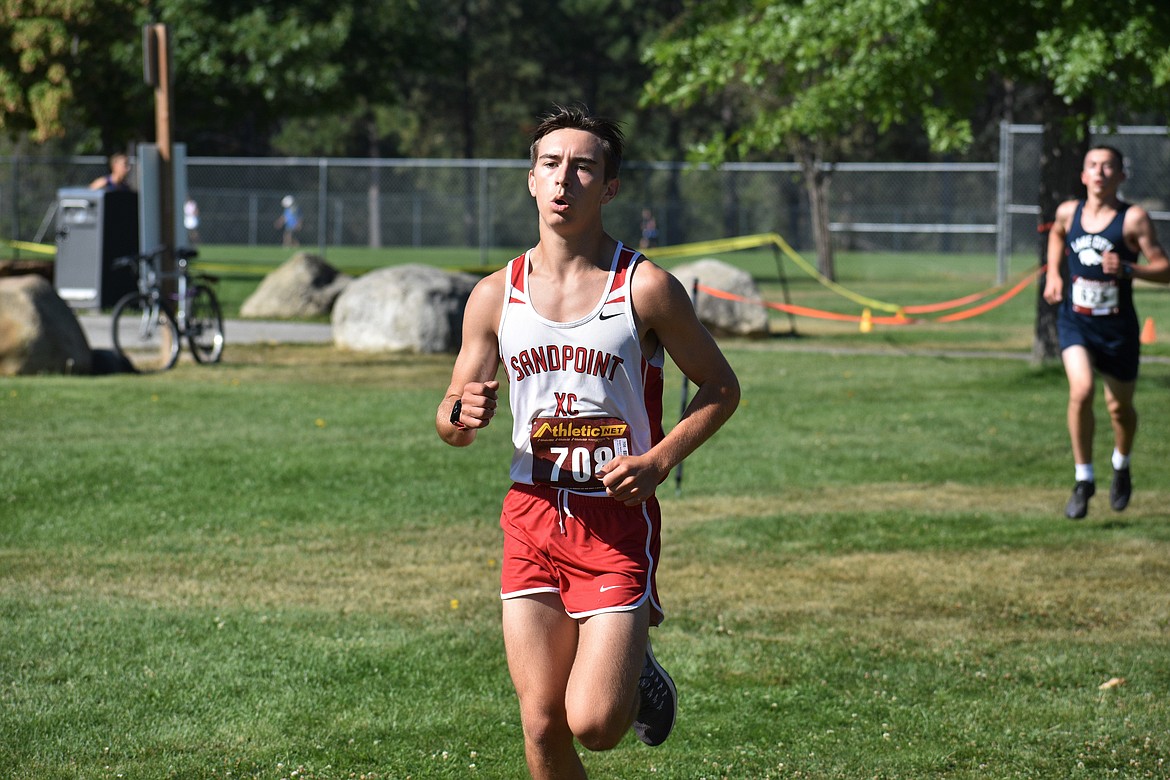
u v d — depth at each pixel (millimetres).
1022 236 77562
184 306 29969
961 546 14477
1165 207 60281
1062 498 17031
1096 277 15047
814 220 63938
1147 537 14852
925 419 23109
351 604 12094
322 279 44062
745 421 22875
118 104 56625
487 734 9031
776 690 9906
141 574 12992
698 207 80562
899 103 27344
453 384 6883
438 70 63156
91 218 41875
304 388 26234
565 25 121750
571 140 6586
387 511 15898
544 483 6703
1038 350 29797
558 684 6637
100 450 19078
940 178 95125
